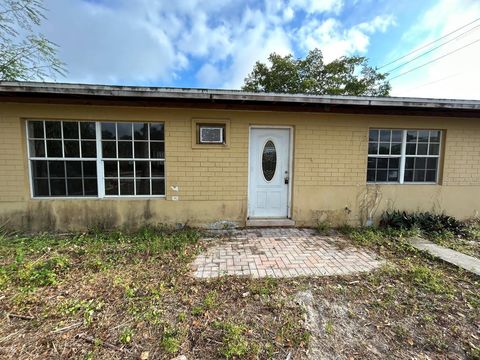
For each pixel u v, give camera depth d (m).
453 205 5.99
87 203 5.05
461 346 2.18
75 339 2.17
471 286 3.22
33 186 5.01
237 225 5.49
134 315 2.50
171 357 2.01
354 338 2.26
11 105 4.68
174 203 5.29
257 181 5.64
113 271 3.43
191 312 2.56
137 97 4.62
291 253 4.19
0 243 4.24
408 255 4.19
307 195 5.61
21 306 2.60
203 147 5.26
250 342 2.18
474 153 5.93
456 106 5.12
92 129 5.05
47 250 4.08
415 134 5.88
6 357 1.97
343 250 4.36
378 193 5.77
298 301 2.81
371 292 3.03
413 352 2.11
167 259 3.87
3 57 6.05
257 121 5.33
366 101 4.96
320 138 5.51
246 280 3.26
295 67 16.72
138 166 5.26
